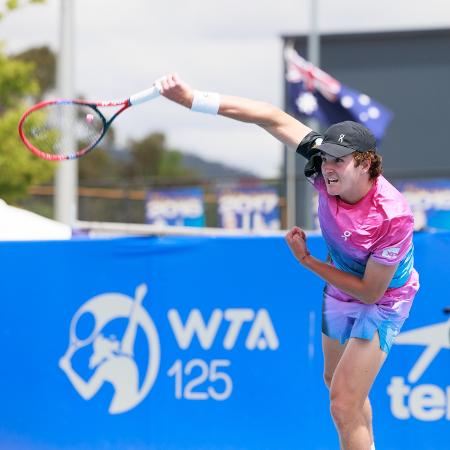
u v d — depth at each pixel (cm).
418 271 1421
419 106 5944
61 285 1506
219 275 1471
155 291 1484
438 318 1417
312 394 1443
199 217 4409
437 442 1412
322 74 3416
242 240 1466
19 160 3550
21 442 1508
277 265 1457
